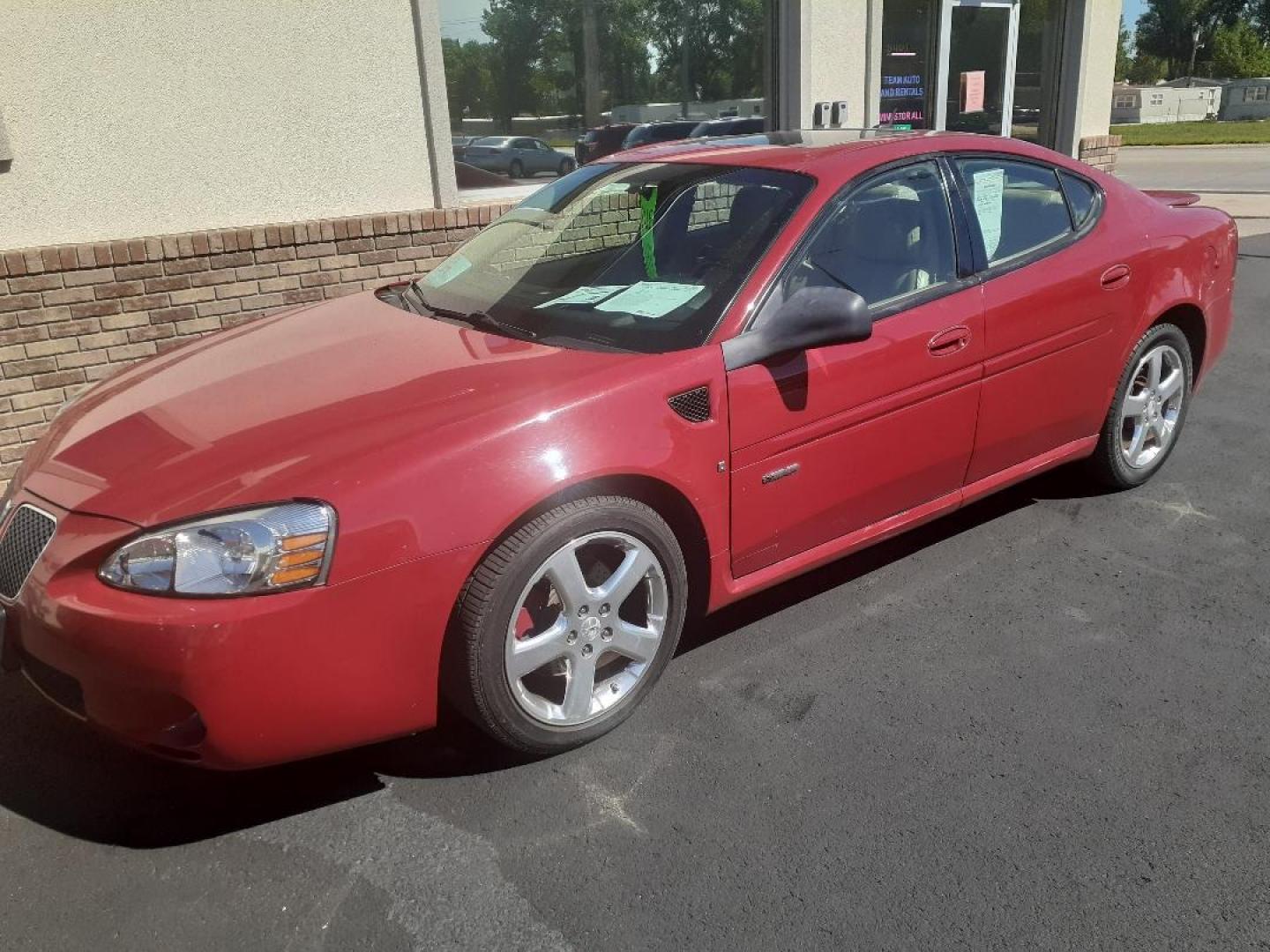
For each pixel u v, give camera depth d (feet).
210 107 17.98
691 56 25.43
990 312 11.46
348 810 8.63
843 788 8.70
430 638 8.17
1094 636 10.93
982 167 12.08
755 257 10.11
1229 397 18.78
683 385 9.21
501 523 8.20
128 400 9.78
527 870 7.91
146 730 7.72
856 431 10.55
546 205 12.62
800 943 7.17
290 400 9.10
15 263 16.17
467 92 21.88
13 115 16.34
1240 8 313.73
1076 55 32.48
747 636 11.10
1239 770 8.80
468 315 10.87
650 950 7.15
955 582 12.16
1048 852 7.94
